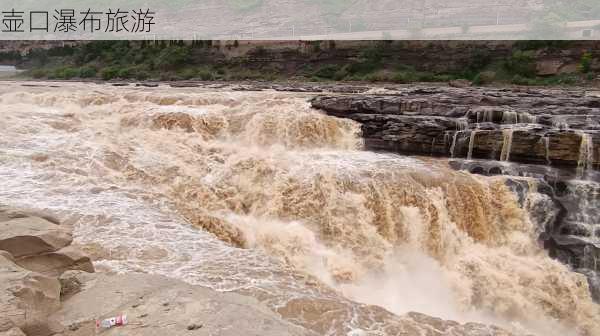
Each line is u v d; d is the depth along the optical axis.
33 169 12.52
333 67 39.72
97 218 9.74
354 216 12.21
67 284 5.16
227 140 16.61
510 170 13.79
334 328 6.39
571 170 13.49
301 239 11.58
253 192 13.19
